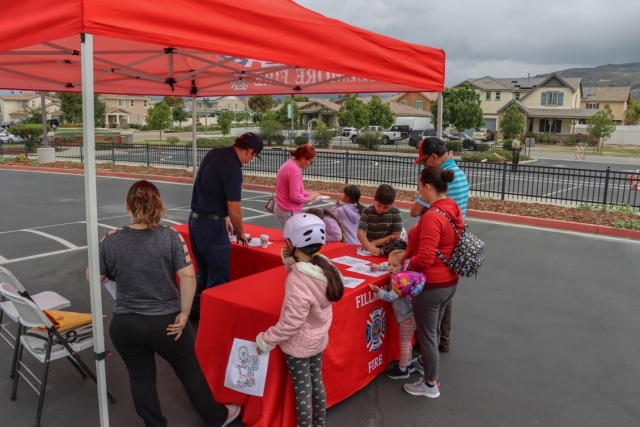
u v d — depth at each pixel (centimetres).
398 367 379
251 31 296
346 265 388
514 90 6300
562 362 417
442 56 480
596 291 598
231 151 415
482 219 1085
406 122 4603
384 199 413
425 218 310
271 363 285
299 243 264
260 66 584
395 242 382
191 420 321
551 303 557
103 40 515
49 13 245
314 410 291
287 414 289
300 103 6819
